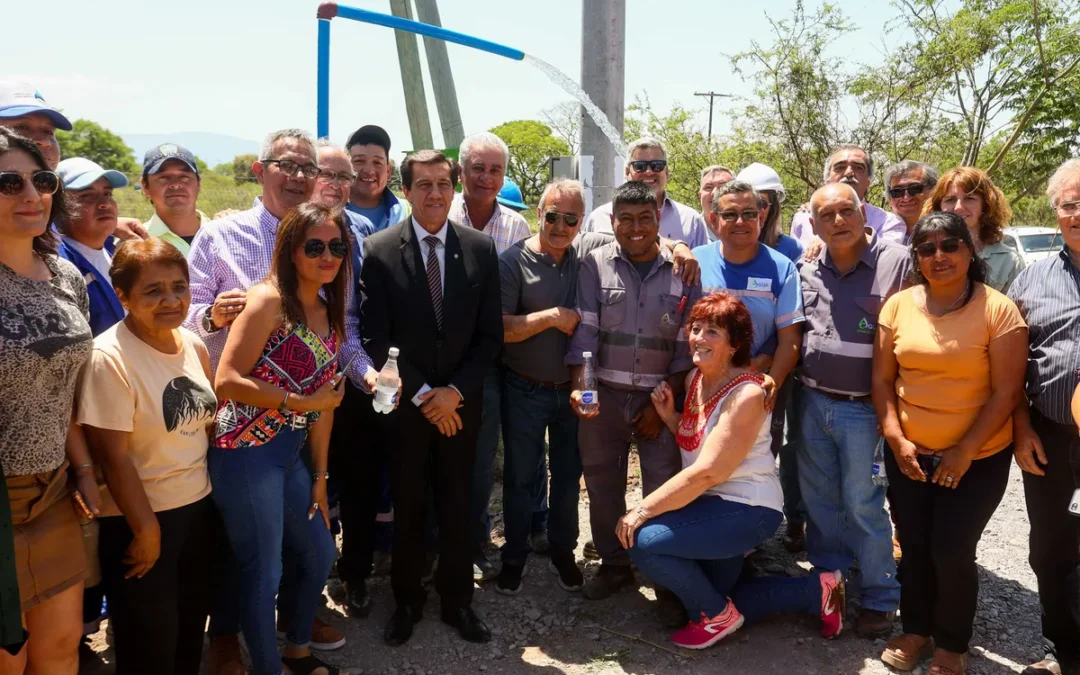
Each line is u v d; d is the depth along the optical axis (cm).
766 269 418
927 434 357
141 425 289
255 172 382
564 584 446
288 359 321
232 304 337
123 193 1612
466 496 391
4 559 245
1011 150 1335
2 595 245
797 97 1217
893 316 371
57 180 262
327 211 326
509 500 435
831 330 396
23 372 252
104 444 280
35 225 256
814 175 1257
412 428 375
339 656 376
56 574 270
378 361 375
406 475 378
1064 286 342
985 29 1221
